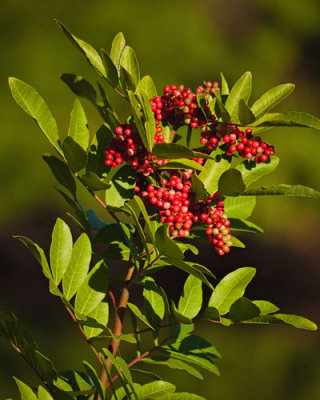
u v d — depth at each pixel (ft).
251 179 2.91
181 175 2.87
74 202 2.91
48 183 11.13
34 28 12.89
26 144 11.43
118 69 2.89
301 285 10.79
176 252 2.75
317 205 12.03
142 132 2.74
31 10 13.07
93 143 2.94
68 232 2.88
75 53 12.64
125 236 2.89
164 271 9.95
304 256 11.35
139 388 2.84
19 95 2.86
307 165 12.69
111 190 2.93
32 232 10.59
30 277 9.66
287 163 12.64
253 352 8.08
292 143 12.72
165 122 2.91
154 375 2.88
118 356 2.85
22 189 11.02
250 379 7.53
